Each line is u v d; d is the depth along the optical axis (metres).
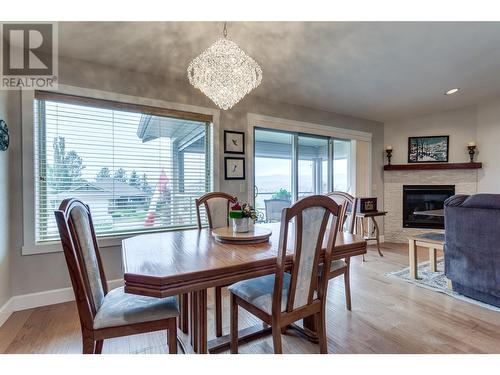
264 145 4.26
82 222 1.37
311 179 4.67
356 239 1.91
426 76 3.32
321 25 2.24
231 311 1.74
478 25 2.27
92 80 2.74
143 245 1.79
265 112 3.94
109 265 2.83
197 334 1.77
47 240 2.58
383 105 4.41
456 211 2.63
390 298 2.63
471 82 3.54
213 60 2.16
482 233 2.42
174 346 1.43
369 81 3.43
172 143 3.24
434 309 2.39
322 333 1.65
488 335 1.97
